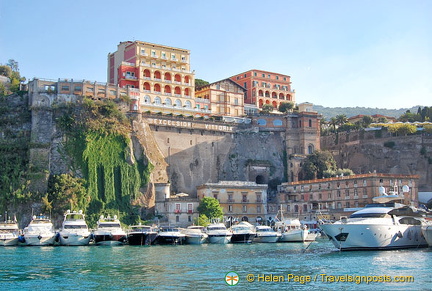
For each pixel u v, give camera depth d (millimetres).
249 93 193500
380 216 76688
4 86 161250
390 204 82625
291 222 114312
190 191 152500
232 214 139625
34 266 63000
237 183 143250
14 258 72688
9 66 190375
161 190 135125
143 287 47656
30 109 137250
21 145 133625
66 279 52469
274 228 119938
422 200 155125
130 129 140750
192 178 153750
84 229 100938
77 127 135750
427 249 76625
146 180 136000
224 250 84188
